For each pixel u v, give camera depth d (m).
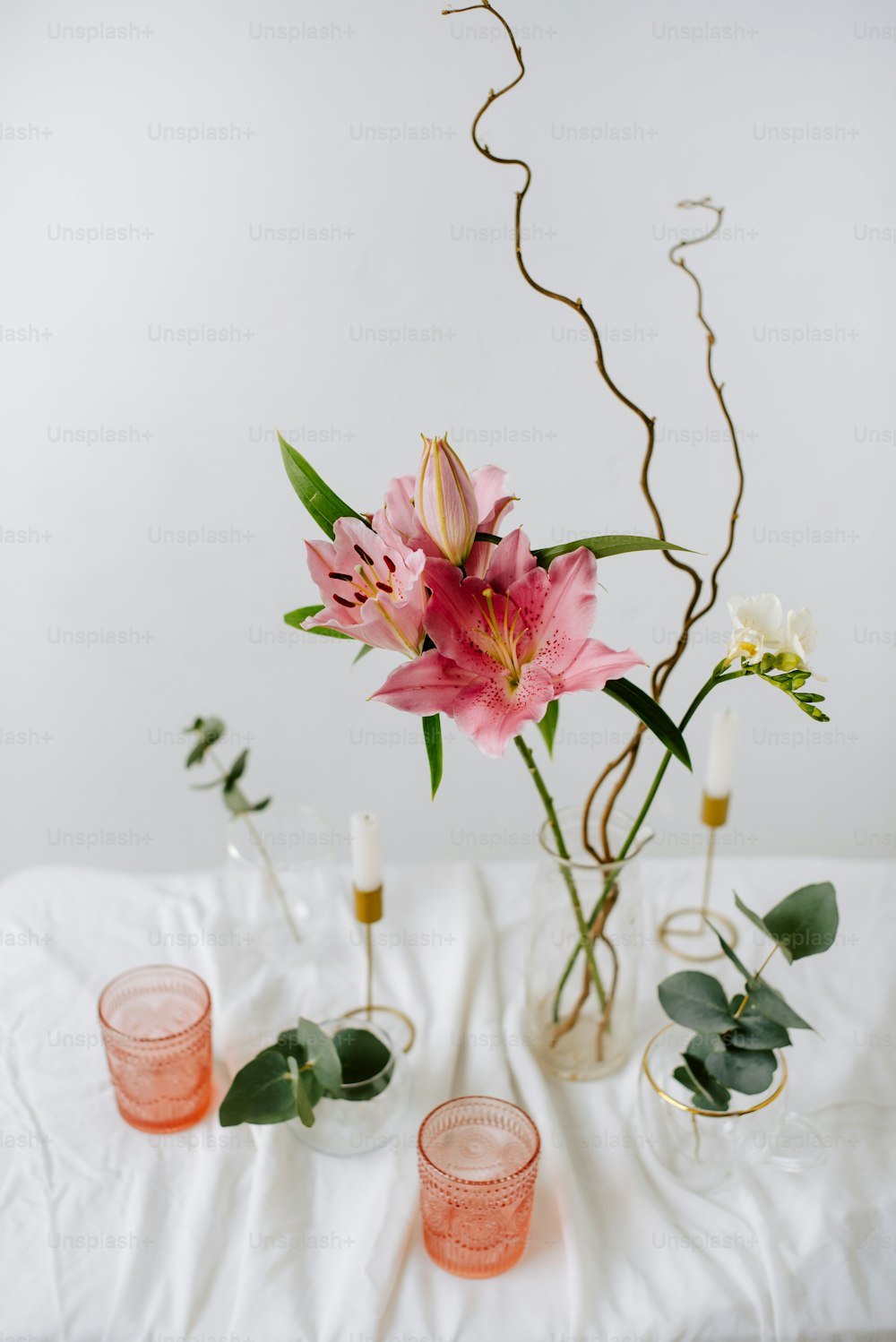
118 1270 1.01
